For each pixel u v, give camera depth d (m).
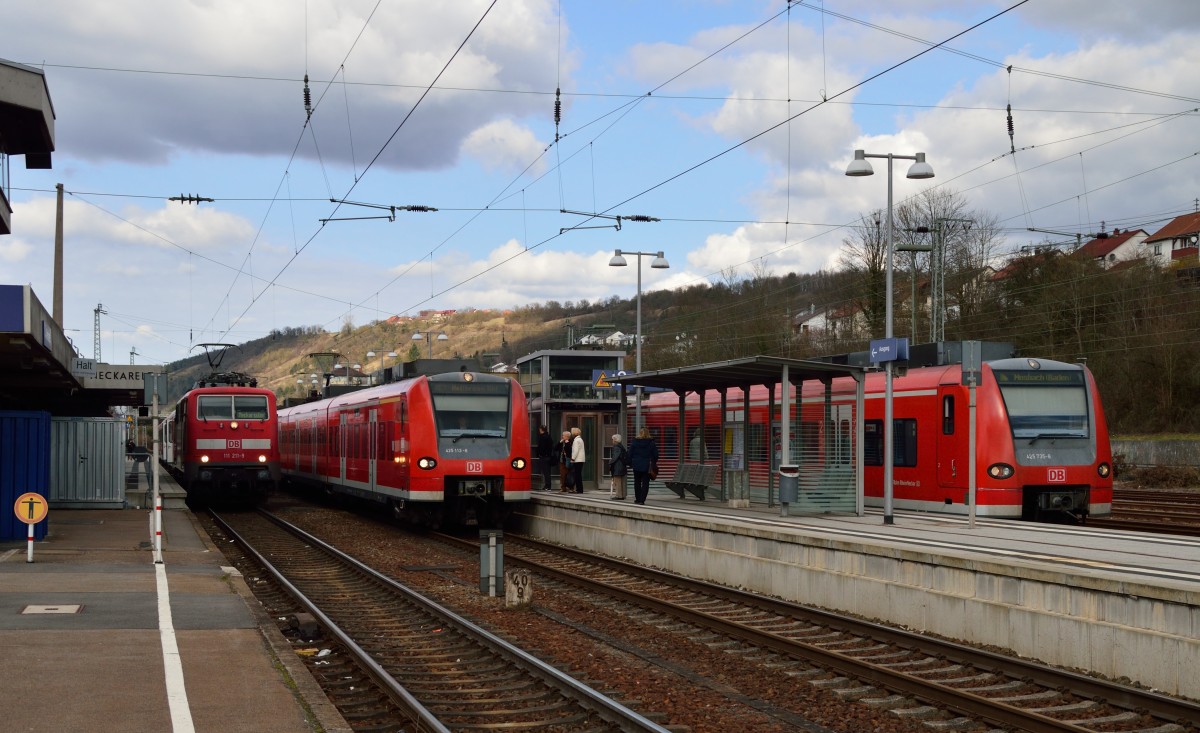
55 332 23.17
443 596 17.09
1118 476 48.12
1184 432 51.84
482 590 17.30
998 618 12.59
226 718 8.37
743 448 25.64
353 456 32.06
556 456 35.06
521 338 149.50
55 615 12.73
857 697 10.59
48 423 21.94
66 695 8.92
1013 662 11.16
